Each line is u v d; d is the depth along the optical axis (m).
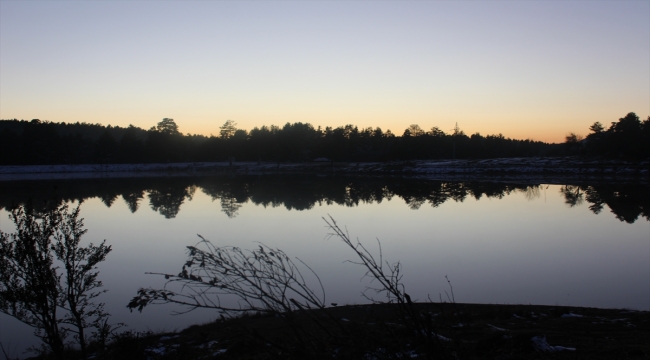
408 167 83.56
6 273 6.27
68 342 8.17
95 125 180.75
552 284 12.48
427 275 13.48
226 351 6.61
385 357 3.06
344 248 17.58
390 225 23.92
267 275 3.15
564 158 81.81
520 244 18.45
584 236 20.38
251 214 29.11
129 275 13.83
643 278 13.01
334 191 46.59
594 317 8.48
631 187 46.66
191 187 52.91
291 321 3.06
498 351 5.42
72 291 6.87
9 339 8.66
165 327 9.03
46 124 100.69
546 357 5.29
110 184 58.22
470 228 22.88
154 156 105.25
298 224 24.41
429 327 3.16
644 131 71.06
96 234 21.80
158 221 26.31
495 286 12.30
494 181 59.78
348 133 117.69
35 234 6.43
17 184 57.56
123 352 6.82
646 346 5.99
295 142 112.50
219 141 117.12
